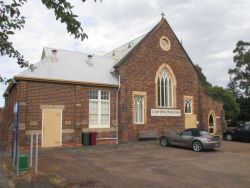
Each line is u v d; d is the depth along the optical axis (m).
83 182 9.62
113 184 9.43
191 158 15.13
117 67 23.17
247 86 51.41
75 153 16.72
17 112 11.18
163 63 26.25
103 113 22.06
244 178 10.51
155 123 24.97
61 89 19.97
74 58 23.86
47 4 4.91
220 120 30.45
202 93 29.12
